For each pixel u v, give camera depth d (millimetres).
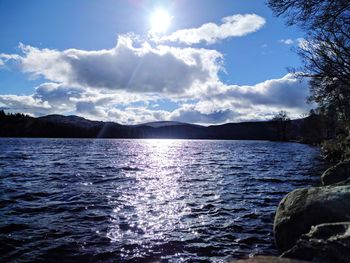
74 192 19469
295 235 8914
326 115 67500
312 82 28203
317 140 99625
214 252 10484
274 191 21125
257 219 14234
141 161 45281
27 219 13500
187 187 22531
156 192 20375
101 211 15109
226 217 14531
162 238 11672
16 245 10664
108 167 35156
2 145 86750
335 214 8570
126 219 13945
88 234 11875
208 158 53438
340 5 13406
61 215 14266
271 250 10695
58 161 41469
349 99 39969
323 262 6383
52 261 9578
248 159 51156
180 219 14141
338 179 17641
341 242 6520
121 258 9891
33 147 78938
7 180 23875
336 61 25016
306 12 14031
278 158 53062
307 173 31484
